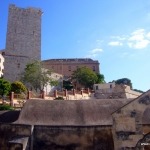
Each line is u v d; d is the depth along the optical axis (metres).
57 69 131.75
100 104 29.88
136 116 24.23
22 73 95.62
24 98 57.91
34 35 104.69
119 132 23.95
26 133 26.16
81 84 102.75
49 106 29.64
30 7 106.94
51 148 25.62
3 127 26.86
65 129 26.14
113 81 108.06
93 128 26.02
